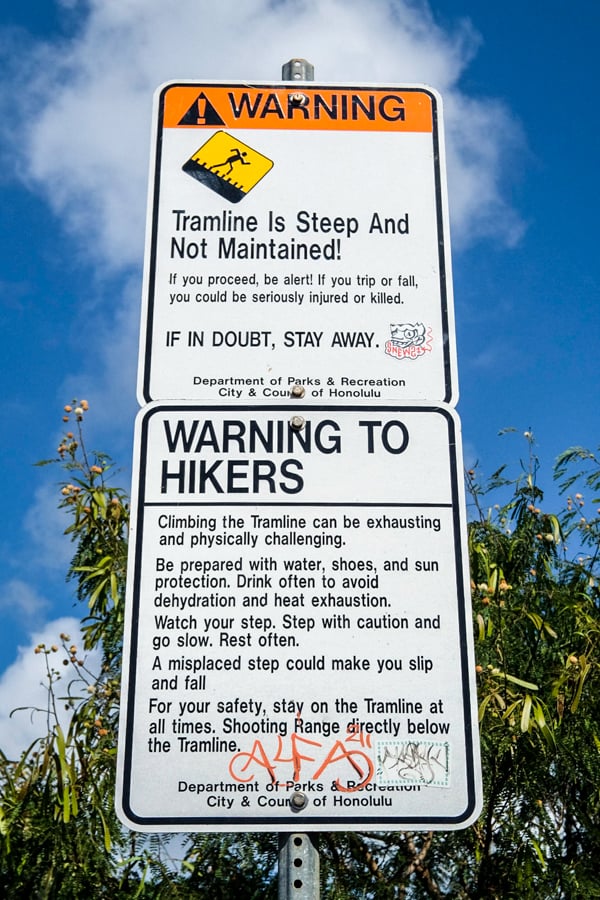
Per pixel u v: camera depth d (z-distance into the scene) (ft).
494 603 13.84
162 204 11.21
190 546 9.80
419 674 9.43
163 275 10.91
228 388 10.46
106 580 13.66
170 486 10.01
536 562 15.16
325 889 11.73
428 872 12.23
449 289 11.00
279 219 11.20
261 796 9.05
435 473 10.17
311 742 9.20
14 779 11.98
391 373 10.61
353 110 11.70
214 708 9.27
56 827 11.47
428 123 11.74
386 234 11.21
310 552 9.80
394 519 9.97
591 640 13.39
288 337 10.71
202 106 11.63
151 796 9.02
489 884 12.03
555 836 12.11
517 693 12.64
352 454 10.21
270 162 11.44
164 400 10.36
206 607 9.60
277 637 9.51
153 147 11.46
